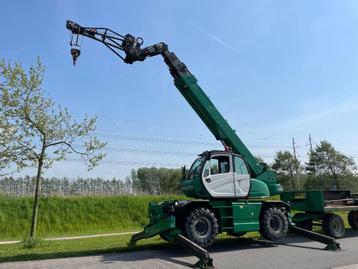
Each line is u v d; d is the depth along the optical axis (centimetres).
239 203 1290
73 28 1325
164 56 1407
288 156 6291
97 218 2997
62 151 1639
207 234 1186
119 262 1006
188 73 1414
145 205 3278
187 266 953
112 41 1378
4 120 1540
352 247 1257
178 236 1070
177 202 1196
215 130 1423
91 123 1688
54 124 1612
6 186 3095
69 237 2230
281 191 1471
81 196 3228
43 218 2795
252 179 1362
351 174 5722
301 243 1358
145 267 936
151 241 1475
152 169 6775
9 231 2583
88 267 938
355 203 1714
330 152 5825
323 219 1548
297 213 1664
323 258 1041
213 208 1249
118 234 2355
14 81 1533
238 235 1475
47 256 1109
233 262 997
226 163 1310
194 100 1420
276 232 1323
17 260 1055
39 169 1591
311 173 5984
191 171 1342
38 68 1587
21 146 1563
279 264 961
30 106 1562
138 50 1378
